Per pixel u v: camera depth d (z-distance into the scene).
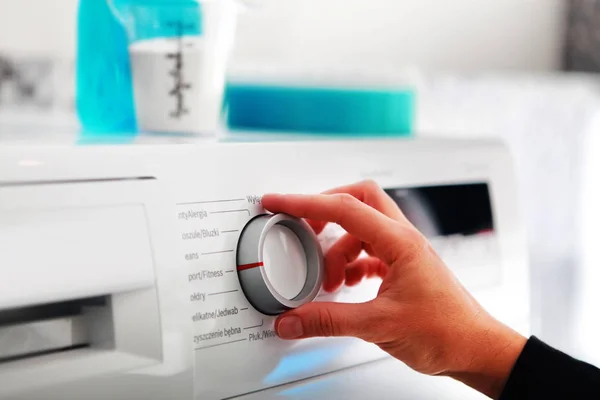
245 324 0.52
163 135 0.67
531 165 1.28
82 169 0.46
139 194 0.48
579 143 1.30
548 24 1.64
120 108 0.70
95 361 0.45
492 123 1.29
